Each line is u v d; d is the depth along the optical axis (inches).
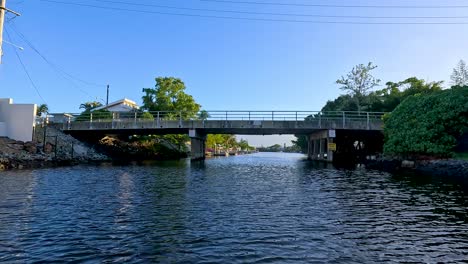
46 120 1680.6
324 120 1641.2
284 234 355.3
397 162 1304.1
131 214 442.6
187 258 281.1
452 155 1173.7
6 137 1428.4
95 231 359.3
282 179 921.5
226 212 461.1
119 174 992.2
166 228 374.0
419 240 342.0
